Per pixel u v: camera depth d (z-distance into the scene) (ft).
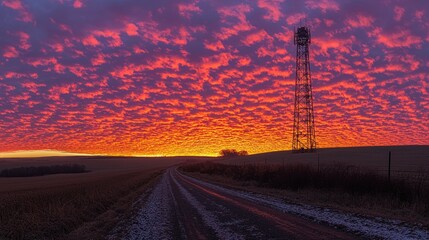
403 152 265.95
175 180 171.94
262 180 120.06
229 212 58.08
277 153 431.84
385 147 325.01
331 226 42.73
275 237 37.81
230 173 176.45
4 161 614.34
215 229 43.98
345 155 273.33
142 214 60.23
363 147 350.43
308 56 329.11
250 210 59.26
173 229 45.39
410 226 41.50
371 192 70.33
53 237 42.57
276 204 66.03
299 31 326.03
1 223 45.50
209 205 68.80
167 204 73.20
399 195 62.90
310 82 342.64
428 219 46.34
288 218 49.62
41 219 47.75
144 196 93.86
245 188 107.14
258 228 43.19
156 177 212.02
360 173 80.07
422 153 248.32
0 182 259.19
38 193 86.79
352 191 74.38
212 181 154.40
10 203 61.87
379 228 40.52
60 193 81.00
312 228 41.75
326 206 59.98
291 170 106.32
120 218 57.16
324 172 92.48
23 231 42.14
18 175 462.19
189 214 57.82
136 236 42.19
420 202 56.24
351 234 37.93
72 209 56.29
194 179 177.68
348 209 55.57
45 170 489.67
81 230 45.70
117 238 41.60
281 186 101.45
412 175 76.74
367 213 51.31
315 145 354.54
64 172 488.02
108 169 522.47
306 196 76.89
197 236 40.45
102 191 87.51
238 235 39.81
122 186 116.88
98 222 51.67
